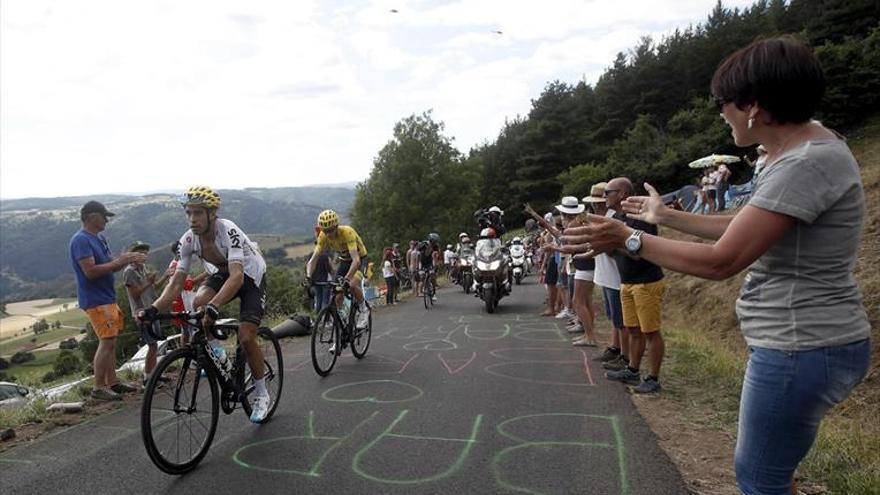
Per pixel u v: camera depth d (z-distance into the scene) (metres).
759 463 1.72
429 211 43.12
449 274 21.73
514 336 8.16
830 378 1.58
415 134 43.56
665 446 3.73
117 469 3.58
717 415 4.34
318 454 3.70
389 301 14.66
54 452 3.92
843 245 1.60
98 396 5.31
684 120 42.38
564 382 5.41
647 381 5.01
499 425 4.18
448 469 3.40
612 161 43.66
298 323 8.85
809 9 43.84
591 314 7.24
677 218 2.15
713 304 10.65
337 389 5.34
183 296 5.77
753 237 1.59
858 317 1.62
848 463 3.33
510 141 61.09
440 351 7.16
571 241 1.93
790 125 1.69
